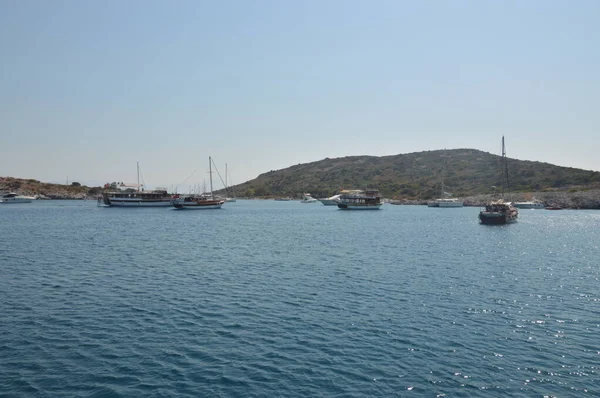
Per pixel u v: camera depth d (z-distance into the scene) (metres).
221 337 23.08
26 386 17.67
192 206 162.50
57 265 43.22
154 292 32.34
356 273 39.62
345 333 23.67
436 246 58.88
